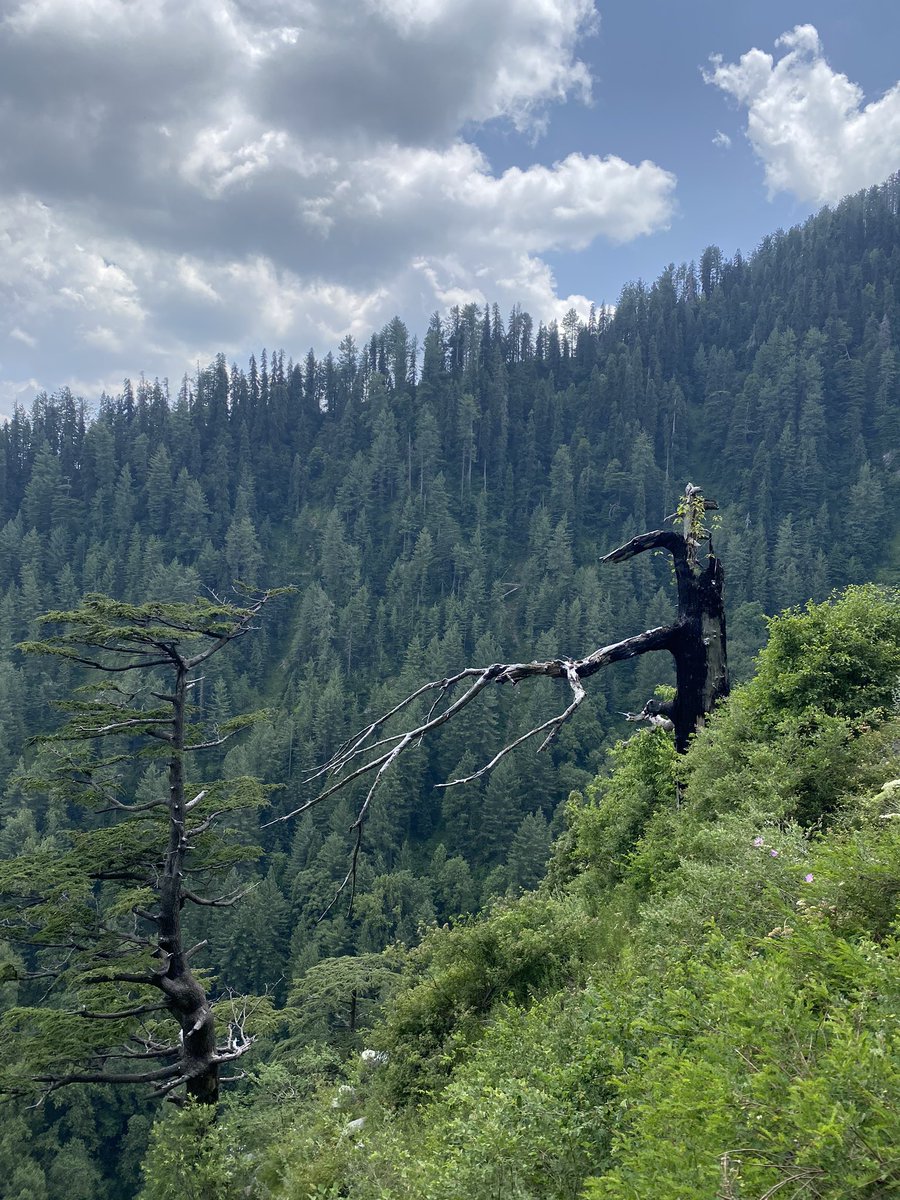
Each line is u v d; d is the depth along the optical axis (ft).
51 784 57.41
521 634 364.79
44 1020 49.44
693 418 562.66
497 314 625.41
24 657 327.06
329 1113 30.01
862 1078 7.60
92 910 55.11
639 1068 13.03
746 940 14.88
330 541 419.33
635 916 31.04
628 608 349.41
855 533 405.80
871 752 27.81
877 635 34.30
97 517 465.06
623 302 642.22
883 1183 6.94
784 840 19.26
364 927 181.27
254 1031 58.54
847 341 535.19
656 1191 8.13
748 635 315.99
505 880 215.10
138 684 281.95
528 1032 19.88
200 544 452.35
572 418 554.46
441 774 271.28
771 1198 7.35
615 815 43.29
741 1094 8.26
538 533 422.41
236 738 293.43
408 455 501.97
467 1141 14.62
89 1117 146.61
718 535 391.45
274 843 243.81
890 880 13.28
